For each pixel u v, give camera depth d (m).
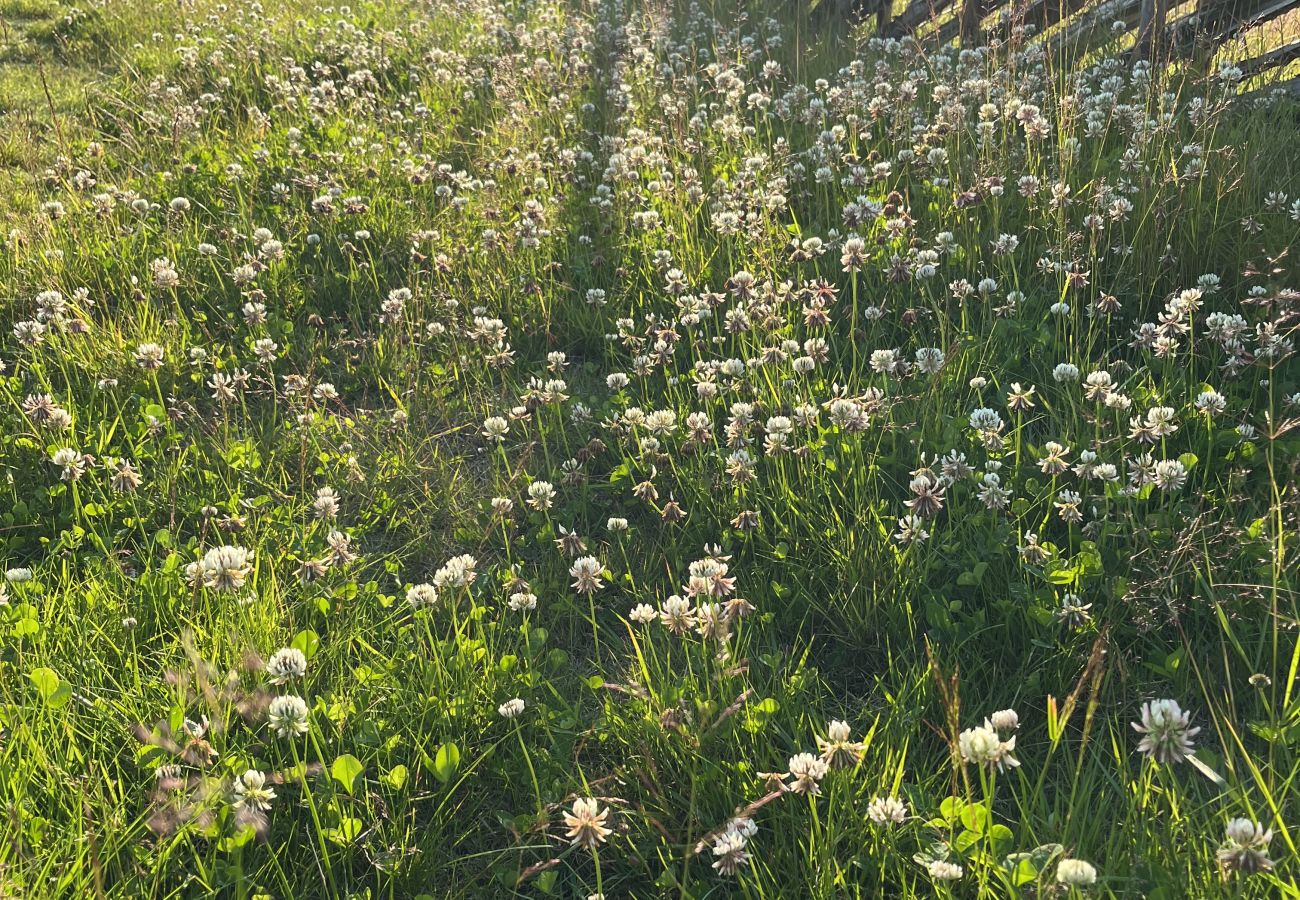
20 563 4.15
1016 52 7.37
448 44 10.55
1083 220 5.57
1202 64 7.14
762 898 2.67
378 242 6.48
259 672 3.30
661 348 4.89
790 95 7.56
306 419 4.64
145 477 4.57
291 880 2.88
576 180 6.88
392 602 3.91
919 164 6.39
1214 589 3.45
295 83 9.41
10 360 5.41
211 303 5.96
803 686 3.33
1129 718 3.23
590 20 11.05
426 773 3.14
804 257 5.37
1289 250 4.96
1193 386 4.38
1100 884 2.43
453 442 4.98
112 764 3.13
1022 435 4.45
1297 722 2.93
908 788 2.90
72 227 6.61
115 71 10.04
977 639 3.51
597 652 3.68
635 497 4.39
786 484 4.14
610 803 2.91
